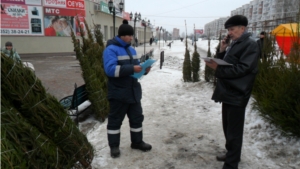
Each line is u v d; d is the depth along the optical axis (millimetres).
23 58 17094
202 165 2861
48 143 2078
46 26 18156
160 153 3166
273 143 3184
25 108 2004
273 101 3385
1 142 1639
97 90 4395
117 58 2846
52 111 2207
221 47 2746
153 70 11758
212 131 3861
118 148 3104
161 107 5305
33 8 17469
